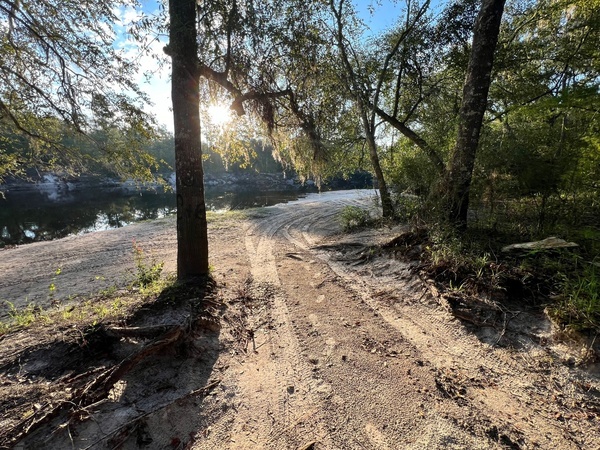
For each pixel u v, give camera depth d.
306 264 5.62
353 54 8.19
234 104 4.33
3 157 4.92
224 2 3.63
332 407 2.14
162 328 2.72
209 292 3.85
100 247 7.94
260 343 2.99
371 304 3.74
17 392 2.11
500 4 4.39
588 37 6.91
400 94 8.52
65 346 2.61
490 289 3.14
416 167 6.71
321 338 3.04
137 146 5.06
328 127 7.50
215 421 2.05
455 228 4.45
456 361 2.55
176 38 3.62
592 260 3.25
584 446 1.72
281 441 1.89
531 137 4.65
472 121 4.58
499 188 4.77
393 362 2.61
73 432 1.86
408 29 7.27
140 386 2.28
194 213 4.16
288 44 4.14
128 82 4.41
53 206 20.86
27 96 4.40
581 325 2.44
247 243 7.69
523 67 7.31
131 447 1.83
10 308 4.43
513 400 2.10
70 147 4.93
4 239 11.03
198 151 4.08
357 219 8.51
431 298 3.50
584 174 4.19
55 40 4.05
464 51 7.01
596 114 4.19
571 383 2.15
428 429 1.92
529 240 4.19
